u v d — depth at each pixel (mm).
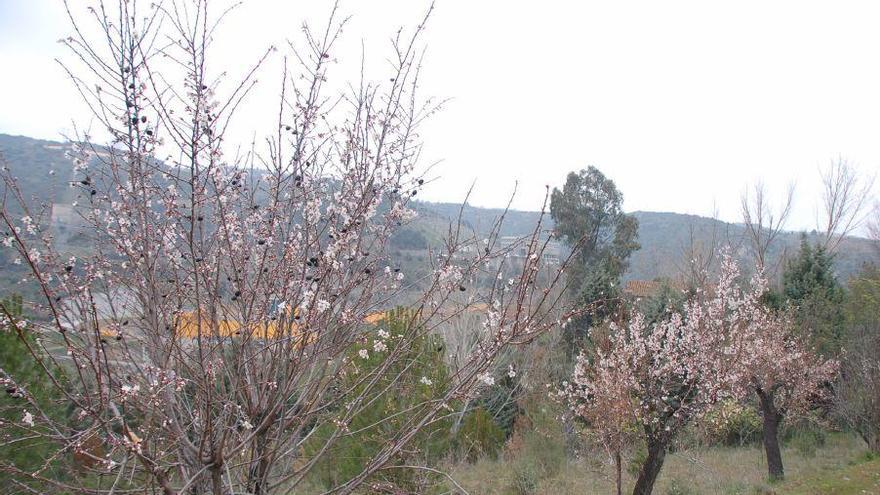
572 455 13305
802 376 13164
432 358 5715
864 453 13047
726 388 10047
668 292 16641
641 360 9570
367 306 3203
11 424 2637
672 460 13289
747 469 12781
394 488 3816
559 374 14594
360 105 3219
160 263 3066
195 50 2674
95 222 2822
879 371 12602
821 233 29719
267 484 3207
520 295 3025
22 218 2670
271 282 2930
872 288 17766
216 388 3207
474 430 12180
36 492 2758
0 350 4285
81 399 2572
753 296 12086
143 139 2646
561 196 27031
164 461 2883
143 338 2857
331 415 3541
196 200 2756
